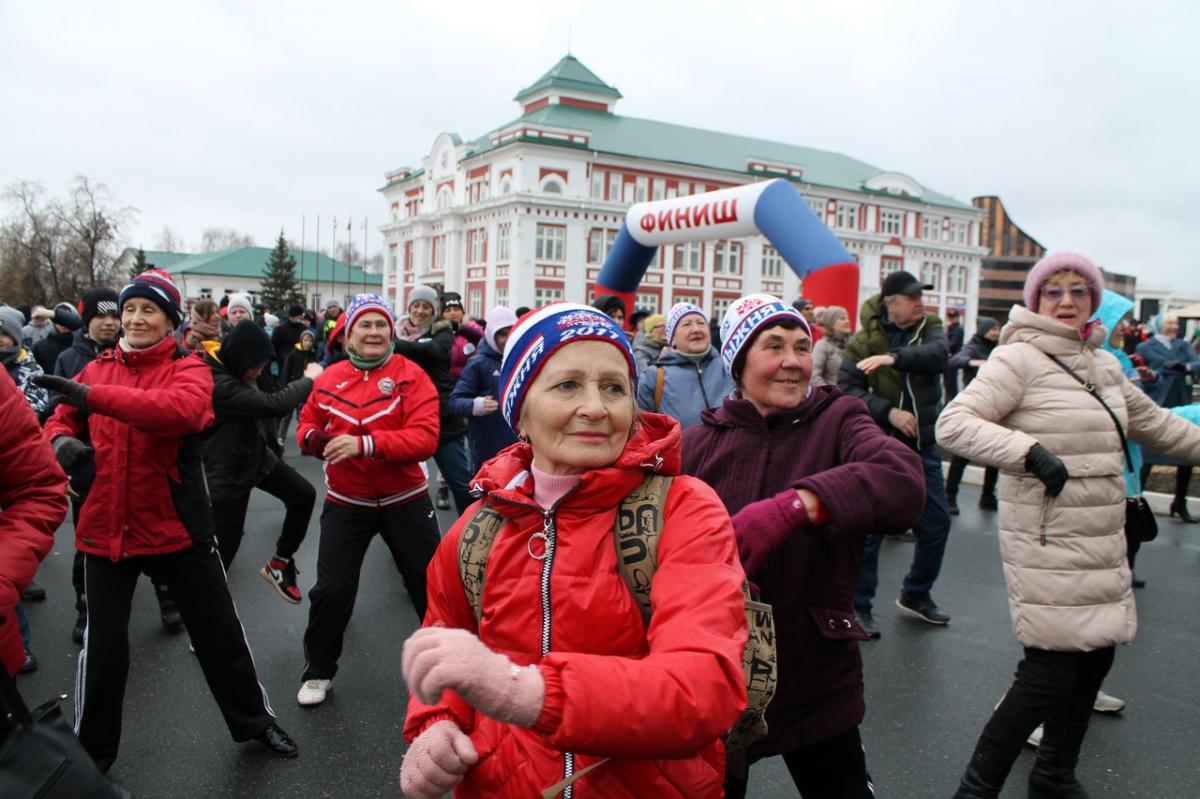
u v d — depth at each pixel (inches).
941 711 159.3
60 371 253.3
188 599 130.9
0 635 85.5
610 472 58.3
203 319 231.1
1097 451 118.6
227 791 126.6
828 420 94.0
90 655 123.0
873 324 207.8
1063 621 116.4
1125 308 179.9
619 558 58.6
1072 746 126.4
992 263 3582.7
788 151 2432.3
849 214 2321.6
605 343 60.9
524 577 59.7
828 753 90.0
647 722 47.3
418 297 271.6
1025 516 120.1
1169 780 135.1
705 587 54.5
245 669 134.6
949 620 210.4
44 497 89.4
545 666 48.5
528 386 61.7
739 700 51.2
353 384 165.0
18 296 2321.6
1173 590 240.1
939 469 207.0
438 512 318.3
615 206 1966.0
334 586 155.9
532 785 57.2
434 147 2316.7
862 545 89.7
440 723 58.9
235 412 185.3
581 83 2180.1
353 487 159.5
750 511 81.0
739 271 2144.4
